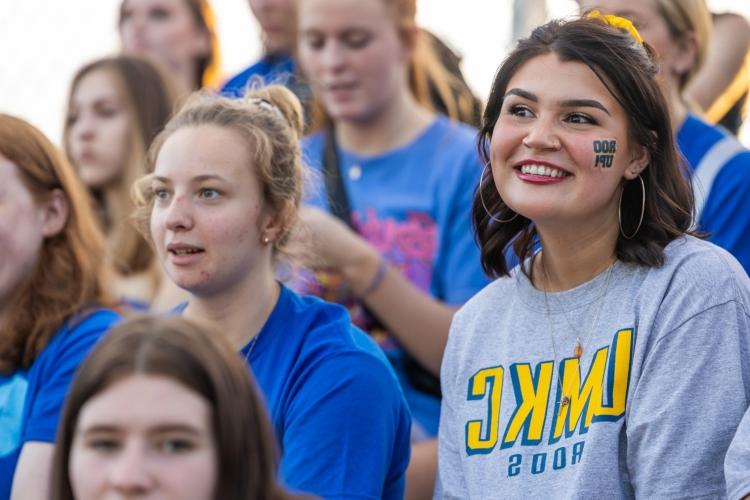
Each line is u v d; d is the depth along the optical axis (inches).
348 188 421.7
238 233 303.4
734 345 268.2
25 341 336.2
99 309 341.1
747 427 256.8
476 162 412.5
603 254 285.3
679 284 273.6
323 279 393.4
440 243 409.4
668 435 265.1
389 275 390.3
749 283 280.4
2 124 343.0
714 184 382.6
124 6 542.9
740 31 478.3
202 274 302.5
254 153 306.5
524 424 281.9
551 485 273.4
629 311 276.1
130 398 189.3
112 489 188.2
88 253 346.9
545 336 286.4
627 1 374.3
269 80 466.6
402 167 418.6
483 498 283.6
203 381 192.1
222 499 193.0
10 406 330.3
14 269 338.0
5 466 324.5
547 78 281.4
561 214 280.1
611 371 273.1
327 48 418.0
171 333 194.1
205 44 546.0
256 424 198.7
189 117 312.0
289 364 300.8
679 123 386.9
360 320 398.0
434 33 477.7
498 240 301.1
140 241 434.0
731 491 252.7
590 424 271.7
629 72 280.2
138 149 452.4
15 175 339.6
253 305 307.4
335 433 291.4
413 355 392.8
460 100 471.8
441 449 301.4
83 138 454.9
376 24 416.8
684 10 375.6
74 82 460.1
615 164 280.1
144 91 456.4
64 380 326.0
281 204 311.1
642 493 266.5
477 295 305.6
